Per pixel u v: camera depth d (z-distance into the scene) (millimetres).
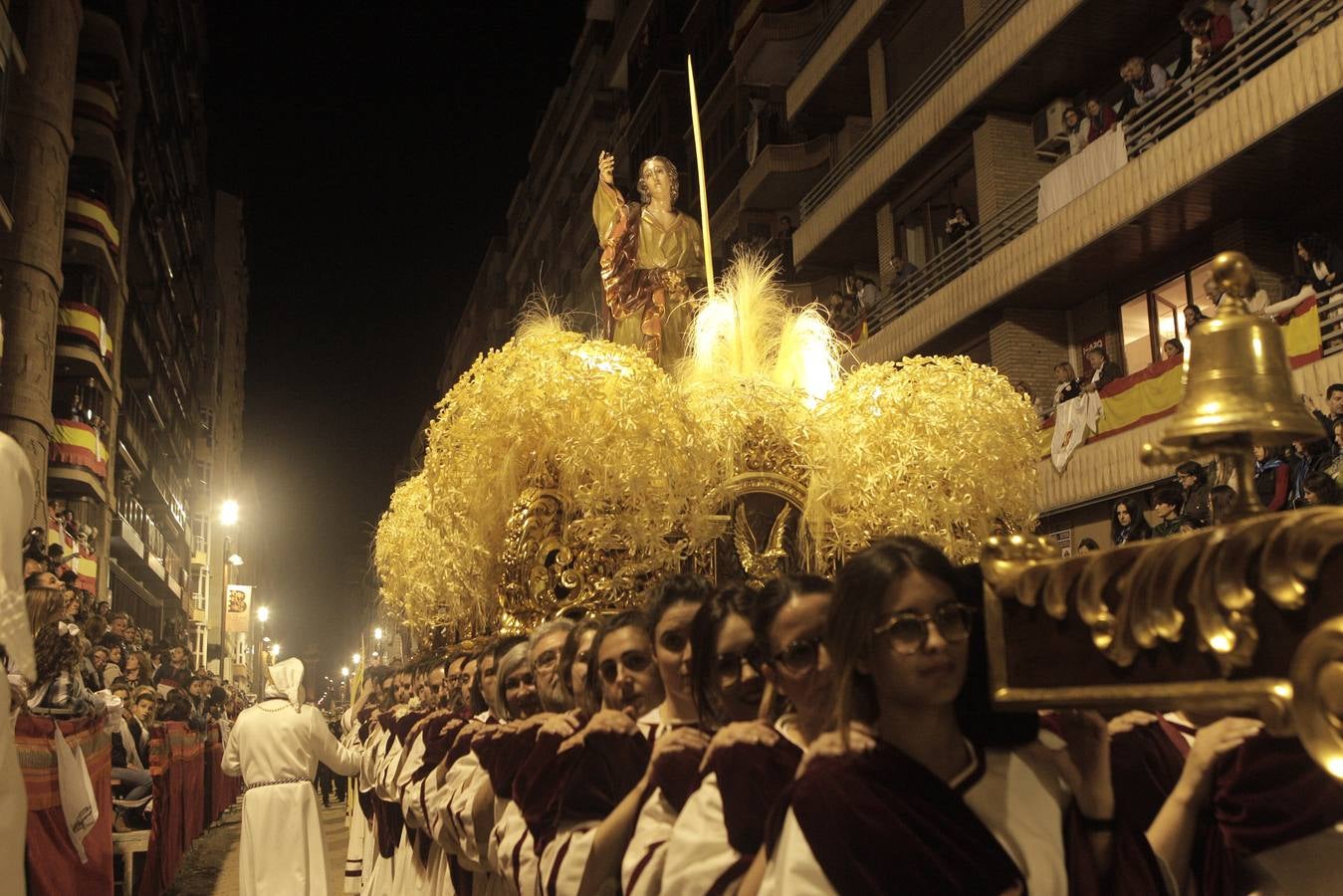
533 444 5113
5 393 22641
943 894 1910
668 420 4922
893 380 5328
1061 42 17703
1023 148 19672
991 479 5238
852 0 24156
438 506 5316
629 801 3018
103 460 29016
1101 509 15430
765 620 2523
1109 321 17891
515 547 5062
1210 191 14500
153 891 9820
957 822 1954
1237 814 2287
